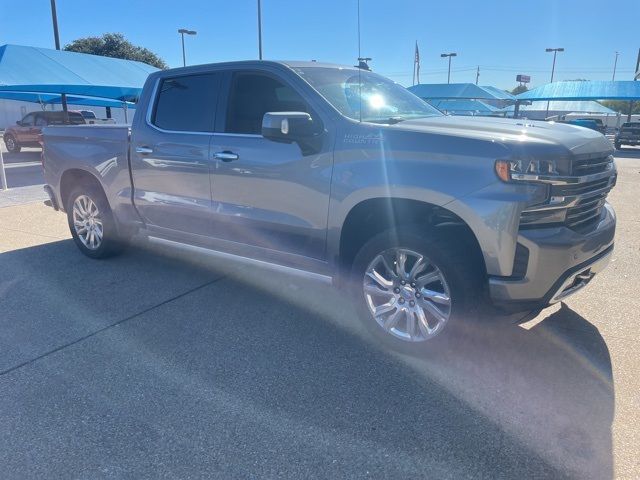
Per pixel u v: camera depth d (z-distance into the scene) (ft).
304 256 12.99
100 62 56.39
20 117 122.11
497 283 10.21
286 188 12.66
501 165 9.78
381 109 13.58
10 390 10.40
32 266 18.15
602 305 14.52
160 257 19.12
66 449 8.65
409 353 11.60
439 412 9.65
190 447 8.69
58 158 18.57
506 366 11.21
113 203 17.24
